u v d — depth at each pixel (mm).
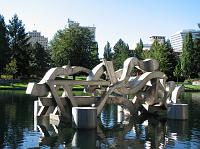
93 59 79875
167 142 13945
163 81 23062
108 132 16297
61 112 19219
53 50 80500
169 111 21109
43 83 18828
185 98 40750
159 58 77125
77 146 13086
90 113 16938
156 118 21438
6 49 72875
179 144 13547
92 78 20062
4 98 35812
